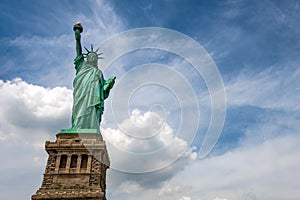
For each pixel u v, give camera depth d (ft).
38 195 224.33
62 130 263.29
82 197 223.51
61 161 246.68
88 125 269.64
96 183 235.40
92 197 223.92
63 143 251.80
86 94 281.13
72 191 228.43
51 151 250.37
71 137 257.34
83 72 292.61
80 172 239.71
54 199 223.10
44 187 232.73
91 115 273.54
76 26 306.55
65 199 223.30
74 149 248.73
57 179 236.63
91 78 288.71
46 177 238.07
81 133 257.75
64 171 240.73
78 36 305.12
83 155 248.11
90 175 238.68
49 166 243.81
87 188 231.71
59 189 230.89
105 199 243.19
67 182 235.20
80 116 271.28
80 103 278.87
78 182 234.99
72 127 274.16
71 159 246.68
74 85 290.15
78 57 302.66
